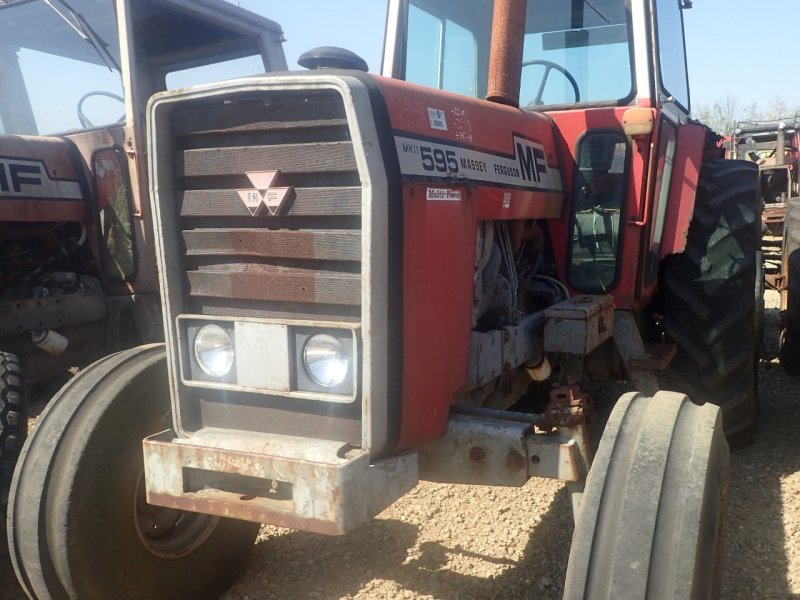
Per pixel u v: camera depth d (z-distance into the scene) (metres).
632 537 1.62
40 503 2.09
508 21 2.69
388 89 1.94
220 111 1.98
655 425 1.81
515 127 2.64
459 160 2.18
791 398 4.39
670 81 3.61
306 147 1.88
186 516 2.46
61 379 4.49
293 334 1.94
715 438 1.78
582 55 3.23
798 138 12.15
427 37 3.61
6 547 2.61
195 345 2.09
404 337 1.94
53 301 3.55
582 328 2.57
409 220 1.91
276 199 1.92
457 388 2.19
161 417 2.33
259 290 2.02
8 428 2.64
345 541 2.91
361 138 1.79
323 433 1.98
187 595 2.43
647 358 3.05
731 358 3.38
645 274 3.09
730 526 2.93
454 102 2.27
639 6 3.09
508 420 2.13
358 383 1.87
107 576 2.16
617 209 3.02
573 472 1.99
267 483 1.95
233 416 2.10
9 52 3.93
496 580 2.60
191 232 2.09
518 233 2.75
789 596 2.47
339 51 2.01
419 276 1.97
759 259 3.88
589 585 1.62
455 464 2.13
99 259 3.80
